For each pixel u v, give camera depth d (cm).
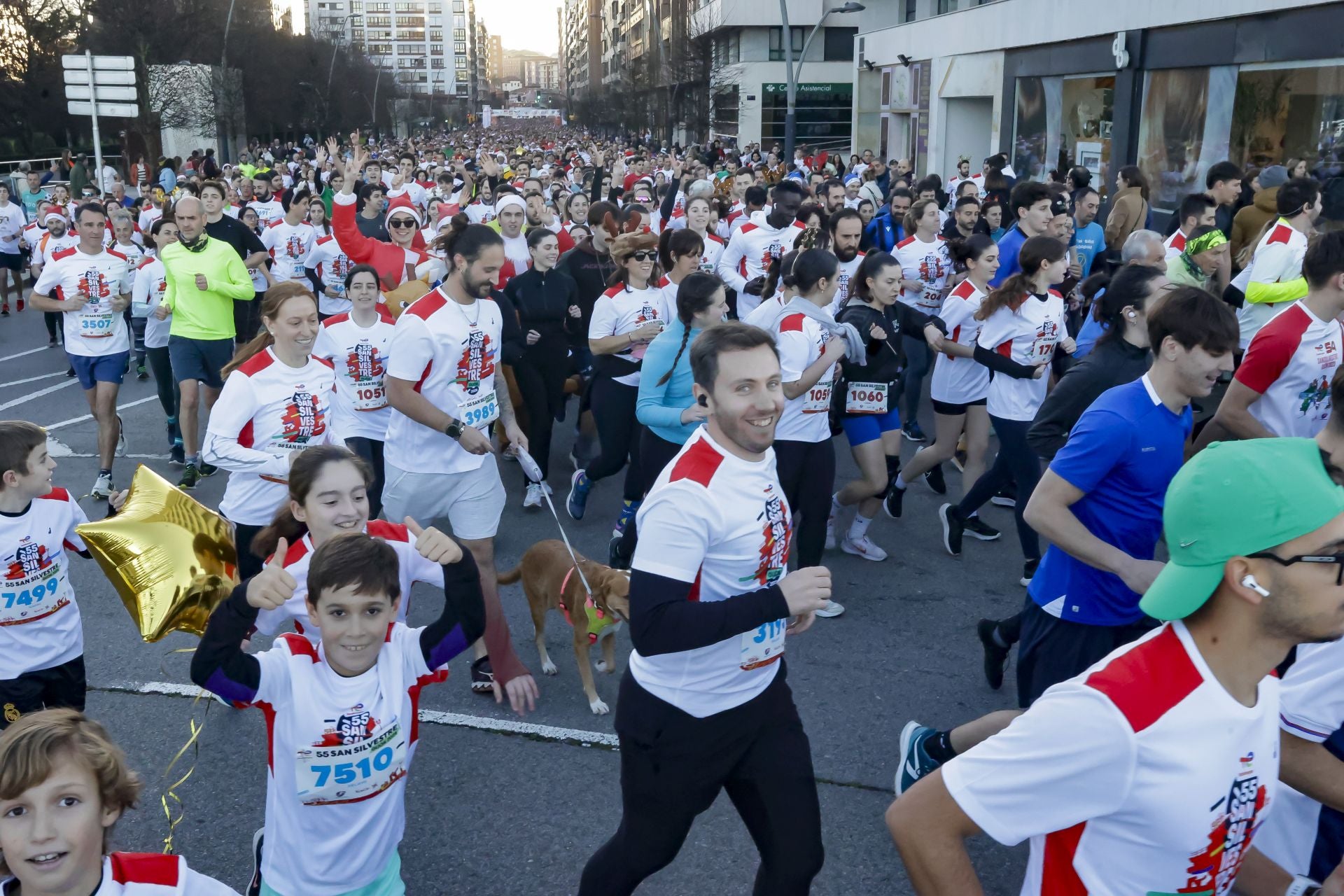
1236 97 1744
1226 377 898
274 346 488
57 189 1936
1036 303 585
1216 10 1766
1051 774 185
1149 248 655
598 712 487
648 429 595
